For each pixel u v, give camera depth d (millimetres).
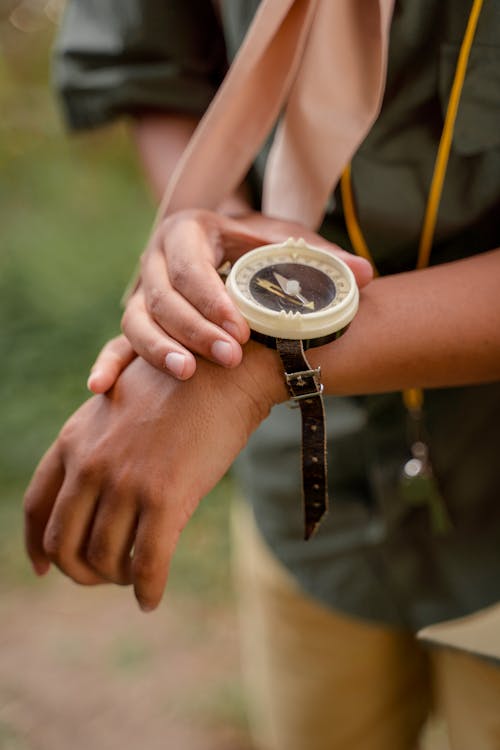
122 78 1230
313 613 1296
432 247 1001
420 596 1197
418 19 848
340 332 813
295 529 1238
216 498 2482
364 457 1153
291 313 792
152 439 789
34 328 3074
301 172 942
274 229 933
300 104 901
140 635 2102
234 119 922
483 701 1099
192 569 2271
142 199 4270
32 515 883
